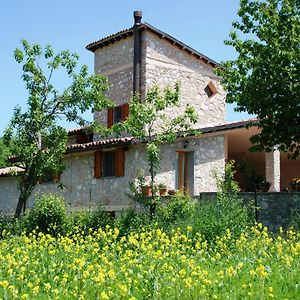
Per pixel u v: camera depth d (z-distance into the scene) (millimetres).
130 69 23969
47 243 13633
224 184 18000
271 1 15945
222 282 8773
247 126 16250
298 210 15562
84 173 22625
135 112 17469
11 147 19875
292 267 10242
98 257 11828
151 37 23719
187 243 13719
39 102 19719
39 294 8508
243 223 14680
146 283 8859
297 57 14883
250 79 15367
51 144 19984
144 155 20328
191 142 20672
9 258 10781
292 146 15992
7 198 27578
